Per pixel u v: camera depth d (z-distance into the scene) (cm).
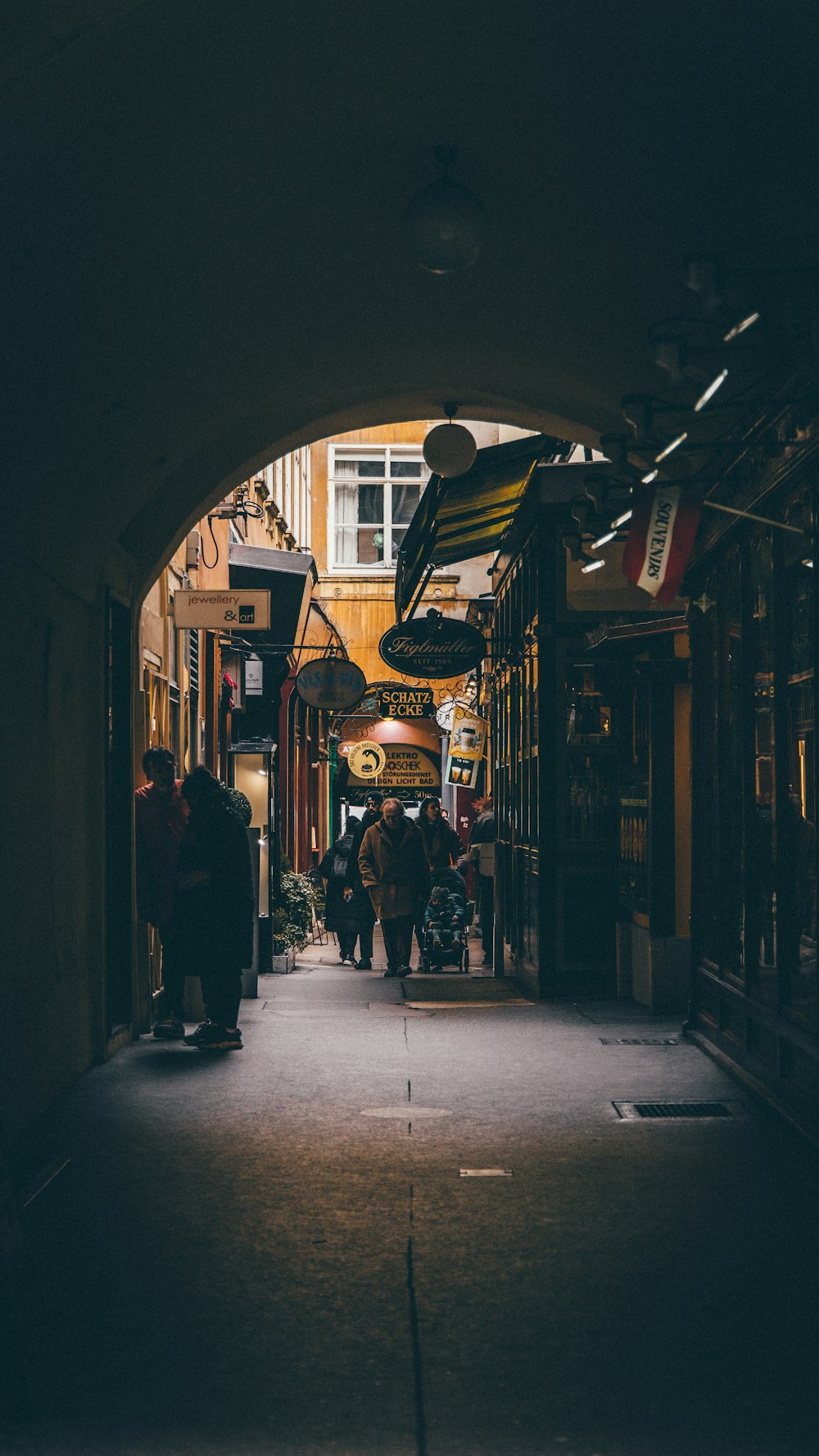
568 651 1427
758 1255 561
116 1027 1049
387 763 2886
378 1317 495
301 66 602
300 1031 1146
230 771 1847
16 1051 758
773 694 808
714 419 898
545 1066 970
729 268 726
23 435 705
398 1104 843
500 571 1870
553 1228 597
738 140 644
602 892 1423
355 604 3219
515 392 1145
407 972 1672
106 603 987
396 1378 442
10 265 590
